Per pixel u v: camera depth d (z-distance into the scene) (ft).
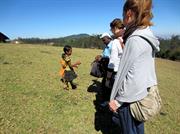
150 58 9.37
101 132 16.52
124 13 9.77
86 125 17.25
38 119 17.29
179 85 38.22
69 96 22.91
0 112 17.69
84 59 56.08
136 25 9.48
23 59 42.98
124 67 9.37
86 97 23.12
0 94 21.38
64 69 24.81
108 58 20.34
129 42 9.30
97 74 20.95
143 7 9.37
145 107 9.30
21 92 22.57
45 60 44.70
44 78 28.91
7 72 30.09
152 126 18.80
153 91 9.45
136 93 9.20
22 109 18.65
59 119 17.67
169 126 19.27
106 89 20.65
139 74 9.14
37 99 21.12
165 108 23.80
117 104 9.57
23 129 15.65
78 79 30.71
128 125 9.78
